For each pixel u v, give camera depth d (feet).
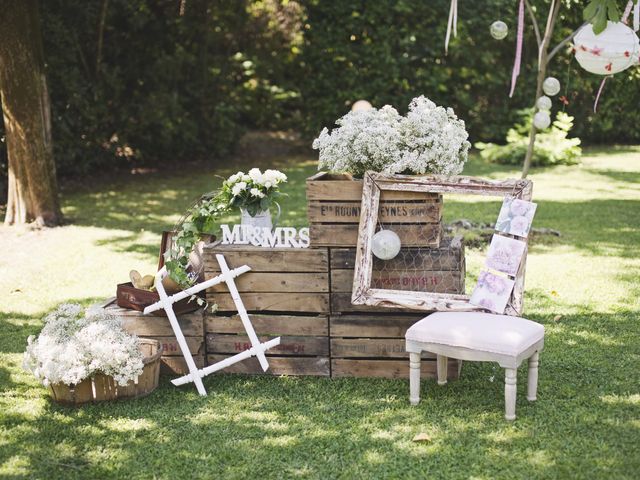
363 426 12.54
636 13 14.74
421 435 11.94
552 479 10.68
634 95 47.70
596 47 17.44
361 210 14.03
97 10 38.17
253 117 52.49
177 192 35.68
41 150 28.55
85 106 38.24
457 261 14.17
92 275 22.09
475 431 12.23
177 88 43.50
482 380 14.42
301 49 45.85
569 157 41.68
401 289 14.39
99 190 36.52
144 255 24.29
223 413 13.23
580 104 48.16
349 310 14.64
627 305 18.34
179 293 14.56
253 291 14.78
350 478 10.89
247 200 14.97
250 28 46.60
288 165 42.63
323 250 14.43
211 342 15.06
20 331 17.56
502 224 13.50
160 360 15.07
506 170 40.06
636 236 25.32
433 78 45.47
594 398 13.33
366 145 14.16
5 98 27.94
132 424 12.82
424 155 13.99
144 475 11.15
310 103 46.14
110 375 13.50
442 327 12.84
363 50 44.83
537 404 13.16
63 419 13.05
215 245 14.99
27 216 28.86
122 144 41.11
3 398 13.93
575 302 18.66
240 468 11.27
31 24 28.19
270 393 14.08
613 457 11.24
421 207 14.10
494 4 44.27
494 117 47.60
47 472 11.27
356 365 14.73
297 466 11.29
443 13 44.88
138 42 41.11
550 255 23.20
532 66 46.68
